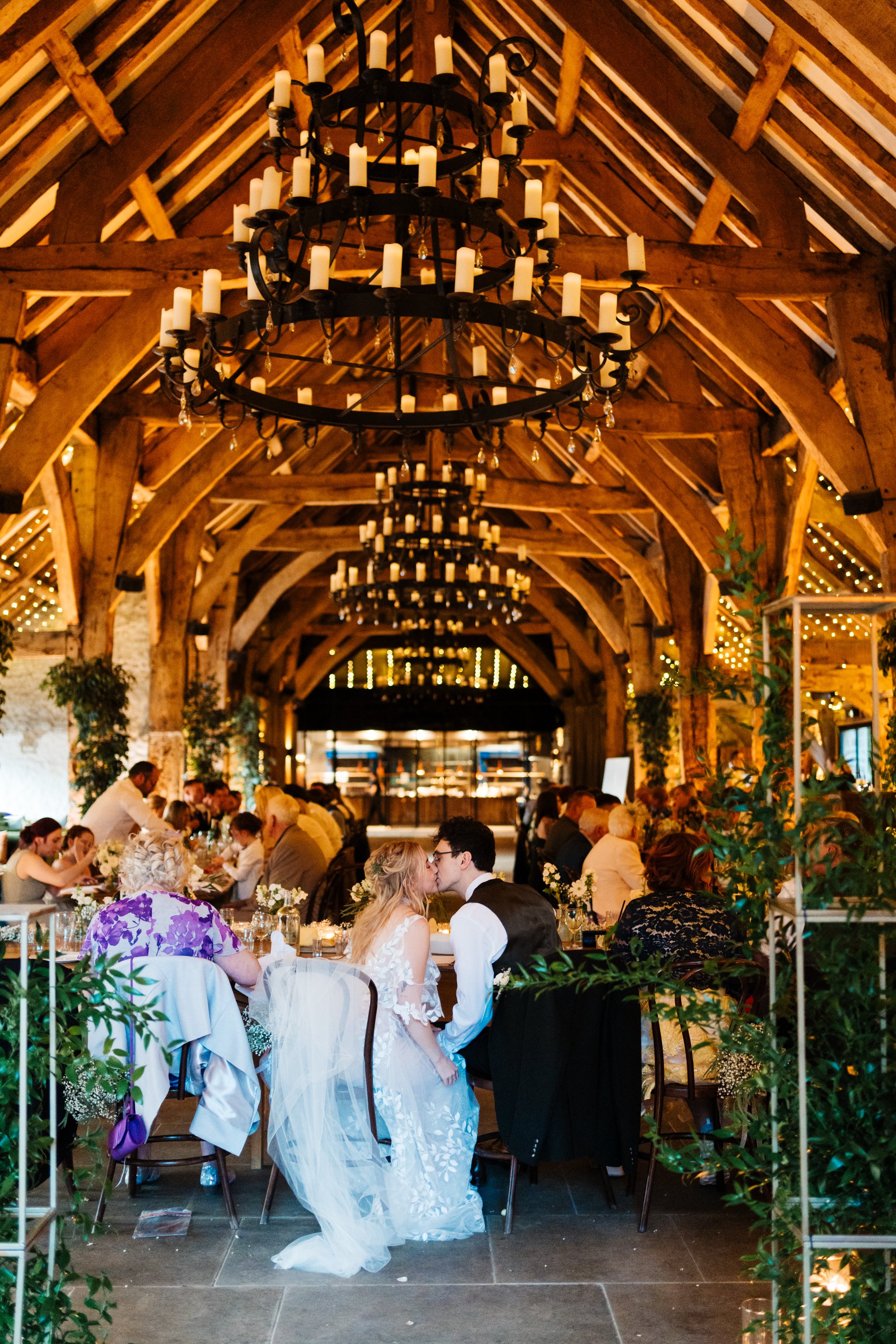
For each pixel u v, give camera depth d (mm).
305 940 4938
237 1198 4059
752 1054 2586
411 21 9328
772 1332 2588
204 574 16078
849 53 5273
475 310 4164
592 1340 3010
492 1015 3969
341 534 18422
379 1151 3676
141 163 7746
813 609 2582
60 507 10469
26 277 7691
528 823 11539
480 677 26562
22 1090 2293
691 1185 4191
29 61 6562
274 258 4121
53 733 15836
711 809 2596
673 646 15133
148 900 3797
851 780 2420
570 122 8812
